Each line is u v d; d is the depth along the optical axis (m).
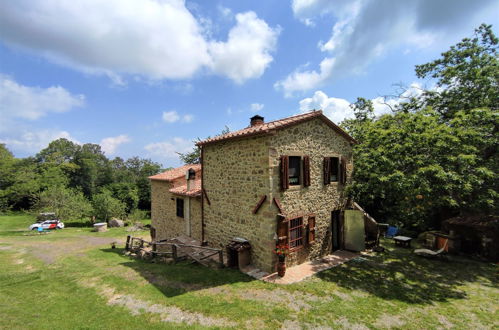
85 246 15.30
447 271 8.23
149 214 35.75
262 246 7.89
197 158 29.47
